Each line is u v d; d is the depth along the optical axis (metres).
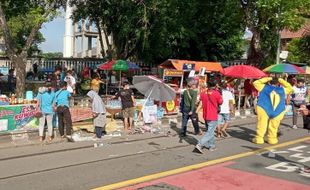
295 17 21.94
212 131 11.11
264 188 7.83
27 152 10.47
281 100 12.67
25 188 7.51
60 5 17.95
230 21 25.22
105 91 25.72
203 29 31.12
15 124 12.26
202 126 15.91
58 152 10.65
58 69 15.91
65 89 12.35
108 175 8.47
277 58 23.03
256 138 12.78
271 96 12.60
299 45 41.47
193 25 30.25
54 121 12.62
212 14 29.09
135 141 12.53
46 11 17.08
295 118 16.33
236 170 9.16
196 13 29.38
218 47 33.19
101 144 11.72
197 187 7.76
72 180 8.06
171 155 10.59
